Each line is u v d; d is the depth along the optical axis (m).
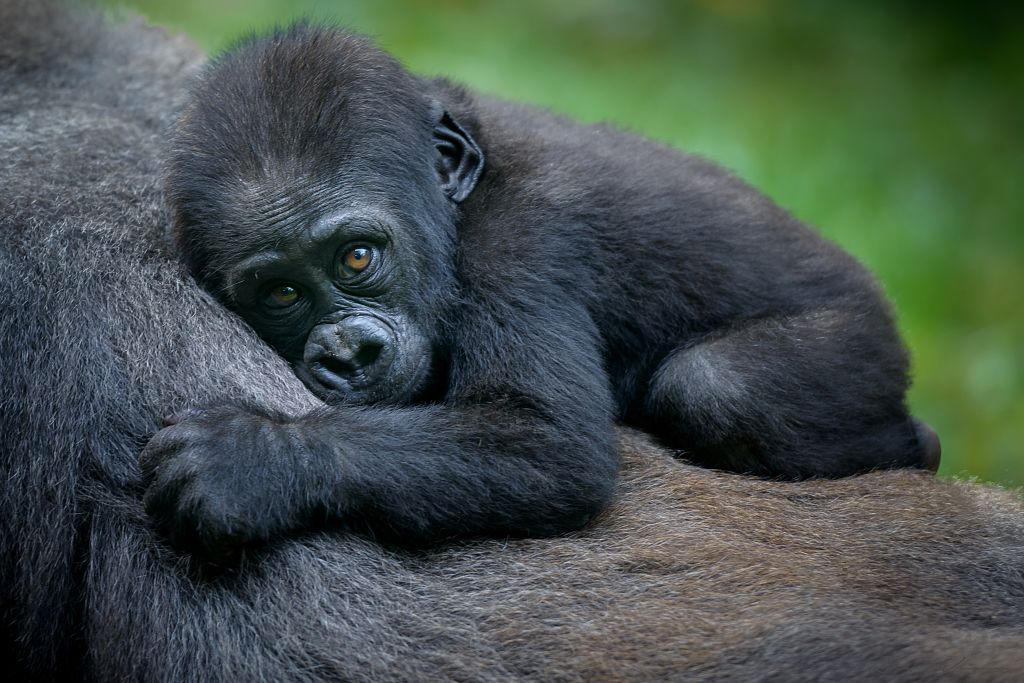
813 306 10.79
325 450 8.13
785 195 22.25
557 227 9.77
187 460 7.82
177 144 9.23
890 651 7.61
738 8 27.16
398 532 8.29
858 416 10.16
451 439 8.49
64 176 9.51
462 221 9.79
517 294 9.32
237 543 7.82
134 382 8.48
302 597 8.03
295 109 9.11
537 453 8.59
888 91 25.38
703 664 7.76
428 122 9.88
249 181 8.95
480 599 8.17
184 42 13.04
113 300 8.71
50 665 8.40
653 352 10.38
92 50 11.96
